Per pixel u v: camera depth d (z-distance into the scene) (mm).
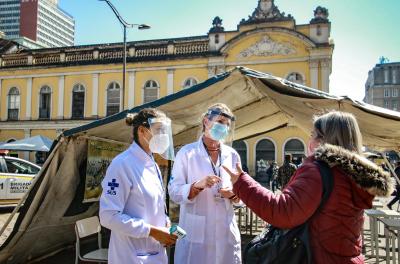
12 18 115375
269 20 23828
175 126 6480
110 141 6363
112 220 2295
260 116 8195
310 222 1898
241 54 24344
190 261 2969
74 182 5570
